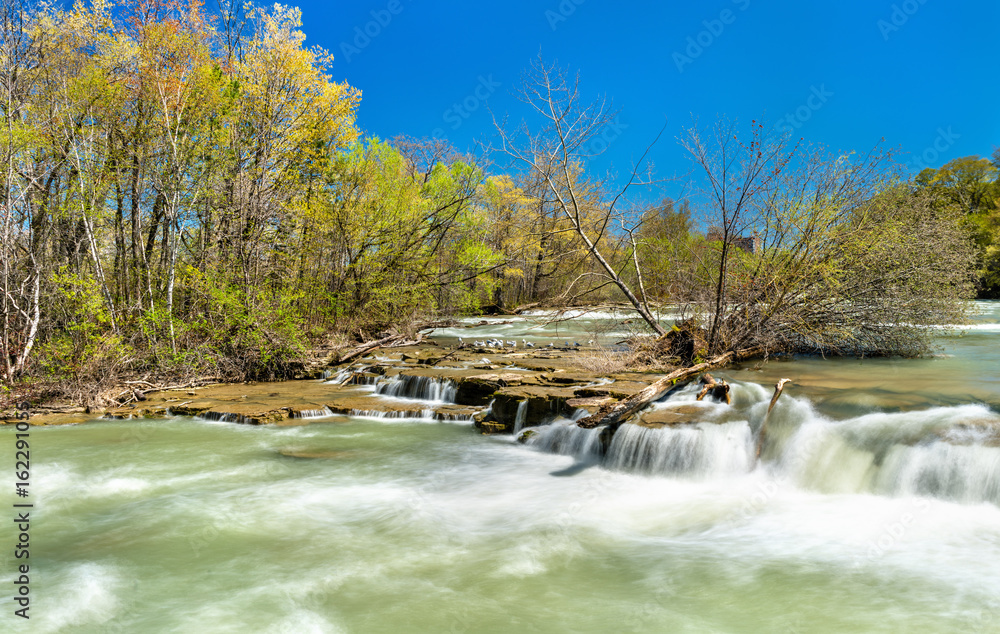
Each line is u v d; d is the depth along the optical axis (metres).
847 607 4.43
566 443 9.16
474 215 25.70
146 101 15.53
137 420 11.21
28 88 13.89
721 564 5.25
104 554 5.58
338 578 5.10
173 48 15.14
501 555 5.55
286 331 15.33
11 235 12.54
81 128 14.20
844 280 13.26
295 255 18.94
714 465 7.63
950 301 12.95
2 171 12.37
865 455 6.88
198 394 13.06
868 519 6.01
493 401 10.79
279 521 6.43
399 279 22.06
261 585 4.97
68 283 12.95
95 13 14.91
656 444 8.08
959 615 4.22
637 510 6.75
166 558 5.50
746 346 14.08
